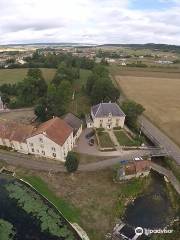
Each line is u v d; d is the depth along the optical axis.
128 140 98.69
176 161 86.44
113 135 102.62
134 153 90.44
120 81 190.88
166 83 189.88
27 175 79.12
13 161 85.44
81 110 126.88
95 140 99.00
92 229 62.09
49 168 82.06
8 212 66.31
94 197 71.38
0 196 71.62
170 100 150.12
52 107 113.12
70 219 64.62
